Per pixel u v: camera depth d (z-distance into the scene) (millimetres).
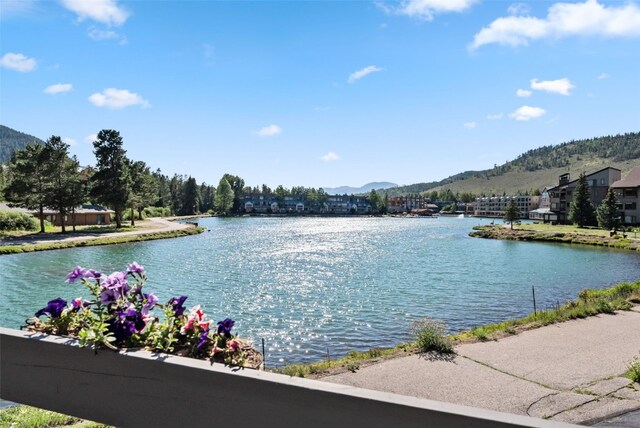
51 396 2613
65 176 54312
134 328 2680
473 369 8602
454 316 17734
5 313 18734
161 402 2348
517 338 10930
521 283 25781
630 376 7859
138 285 3111
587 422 6133
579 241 52844
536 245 51469
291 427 2086
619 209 73250
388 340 14578
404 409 1897
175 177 150875
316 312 18688
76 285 24484
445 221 134500
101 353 2482
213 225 100875
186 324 2654
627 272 30281
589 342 10422
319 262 35844
